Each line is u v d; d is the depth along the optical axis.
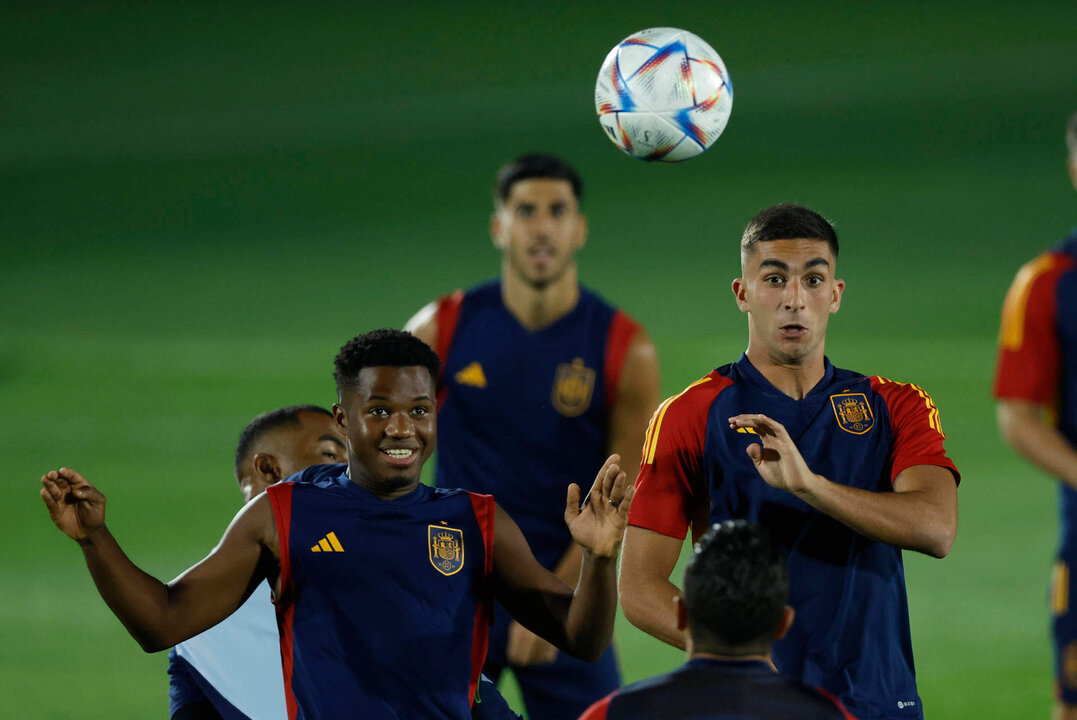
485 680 16.36
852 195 92.81
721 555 11.52
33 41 149.25
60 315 72.12
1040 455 13.20
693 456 15.55
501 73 134.75
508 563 14.25
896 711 14.92
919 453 15.20
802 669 14.82
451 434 22.95
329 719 13.59
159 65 142.00
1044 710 26.12
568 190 22.73
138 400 56.12
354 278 78.44
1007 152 100.69
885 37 136.88
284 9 159.50
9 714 26.64
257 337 66.25
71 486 12.84
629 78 17.66
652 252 81.88
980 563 35.81
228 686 15.55
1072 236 13.66
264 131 119.25
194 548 37.47
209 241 89.50
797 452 13.90
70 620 32.91
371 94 130.50
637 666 29.83
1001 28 136.62
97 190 103.19
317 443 17.33
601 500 13.32
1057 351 13.48
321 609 13.77
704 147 17.80
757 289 15.37
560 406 22.50
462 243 86.12
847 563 14.96
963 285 70.81
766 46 136.88
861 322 64.06
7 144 117.81
